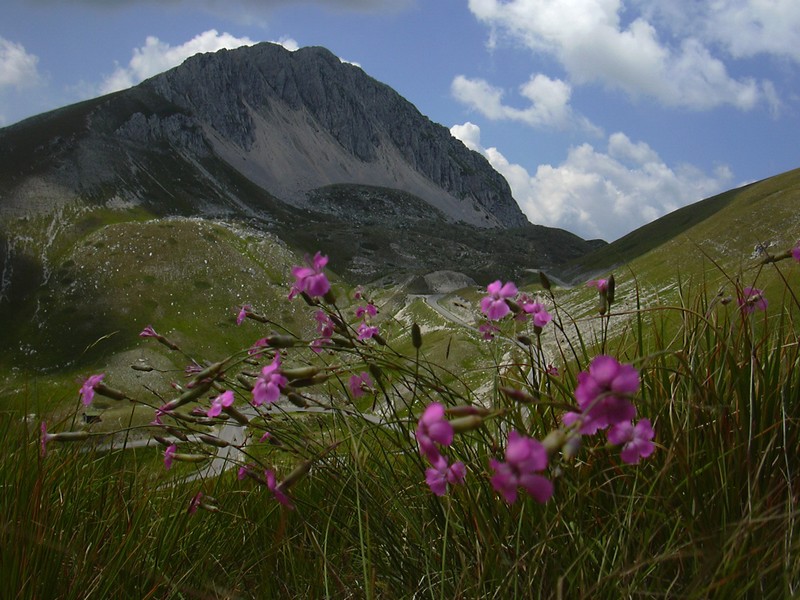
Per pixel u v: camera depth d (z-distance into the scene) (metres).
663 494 0.36
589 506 0.39
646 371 0.43
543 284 0.42
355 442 0.36
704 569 0.28
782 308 0.42
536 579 0.35
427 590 0.39
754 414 0.39
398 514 0.43
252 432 0.41
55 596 0.39
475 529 0.38
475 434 0.41
